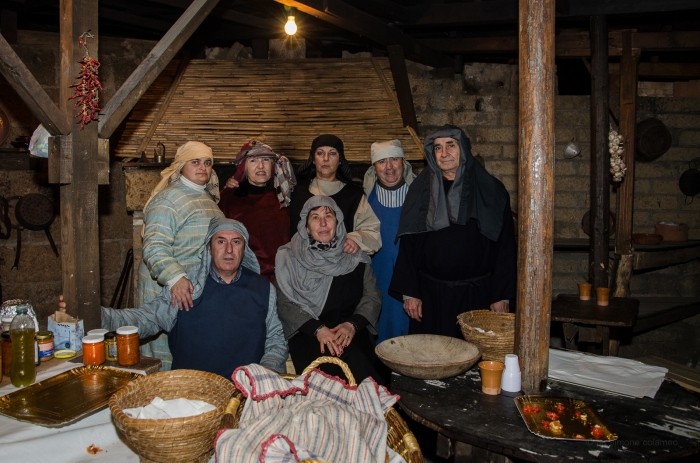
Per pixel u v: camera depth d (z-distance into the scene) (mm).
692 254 5422
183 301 2643
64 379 2127
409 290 3203
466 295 3131
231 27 5172
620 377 2279
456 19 4426
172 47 2768
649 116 5523
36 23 5148
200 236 2959
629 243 4852
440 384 2227
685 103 5500
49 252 4863
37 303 4840
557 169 5535
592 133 4562
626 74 4750
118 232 5160
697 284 5652
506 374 2156
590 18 4473
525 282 2137
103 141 2572
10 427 1791
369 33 4277
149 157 4707
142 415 1690
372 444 1721
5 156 4625
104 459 1678
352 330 2961
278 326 2859
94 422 1868
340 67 5105
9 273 4730
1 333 2180
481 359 2449
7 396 1956
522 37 2068
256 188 3484
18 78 2260
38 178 4785
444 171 3152
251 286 2779
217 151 4699
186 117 4875
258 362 2740
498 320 2723
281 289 3020
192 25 2836
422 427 3734
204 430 1598
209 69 5125
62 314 2467
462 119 5508
